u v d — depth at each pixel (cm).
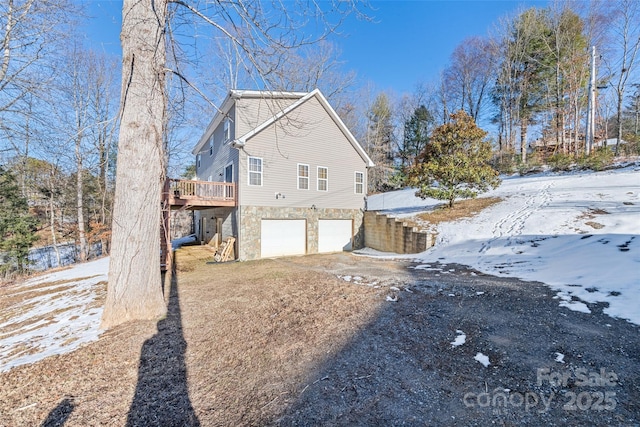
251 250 1127
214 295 579
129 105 425
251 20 471
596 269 557
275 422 209
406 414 214
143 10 428
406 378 263
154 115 442
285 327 395
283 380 266
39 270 1471
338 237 1373
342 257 1138
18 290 826
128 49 423
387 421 207
